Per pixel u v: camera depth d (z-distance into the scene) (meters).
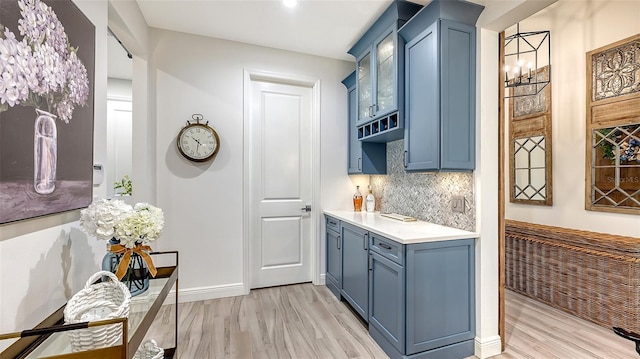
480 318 1.93
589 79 2.60
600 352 1.96
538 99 3.07
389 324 1.93
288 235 3.18
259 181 3.06
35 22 0.96
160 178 2.64
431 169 1.93
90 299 1.06
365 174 3.15
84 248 1.36
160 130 2.64
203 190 2.77
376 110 2.54
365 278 2.27
